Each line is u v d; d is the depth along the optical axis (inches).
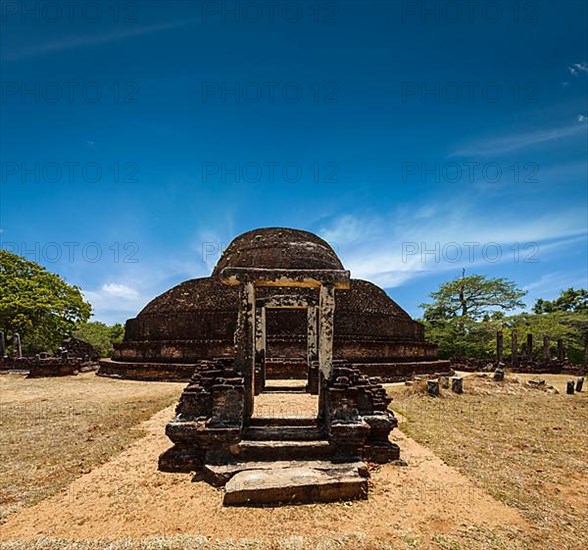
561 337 1560.0
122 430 402.0
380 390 344.2
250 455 280.8
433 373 953.5
